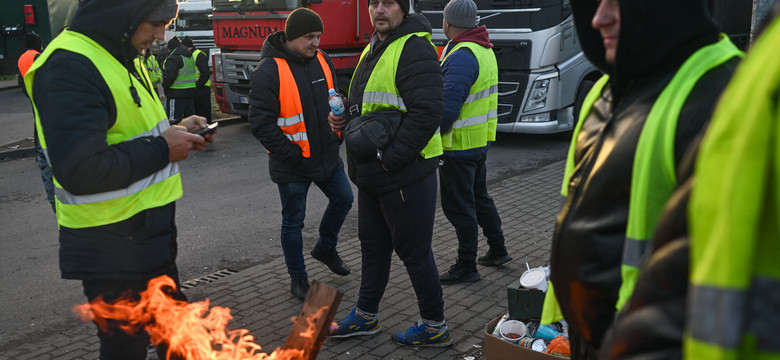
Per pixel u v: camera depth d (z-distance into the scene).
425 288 3.48
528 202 6.70
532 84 9.07
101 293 2.40
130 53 2.40
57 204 2.37
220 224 6.16
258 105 4.05
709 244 0.84
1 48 16.98
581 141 1.71
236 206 6.76
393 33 3.26
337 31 9.92
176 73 10.07
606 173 1.46
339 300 1.91
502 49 9.15
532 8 8.84
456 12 4.23
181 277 4.84
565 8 8.99
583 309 1.54
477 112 4.20
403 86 3.19
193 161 8.98
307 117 4.13
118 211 2.32
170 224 2.51
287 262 4.35
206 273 4.93
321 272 4.82
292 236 4.29
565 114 9.62
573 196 1.58
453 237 5.51
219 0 10.58
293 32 4.09
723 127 0.83
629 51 1.43
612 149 1.46
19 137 10.62
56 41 2.26
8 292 4.61
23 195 7.37
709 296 0.83
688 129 1.31
